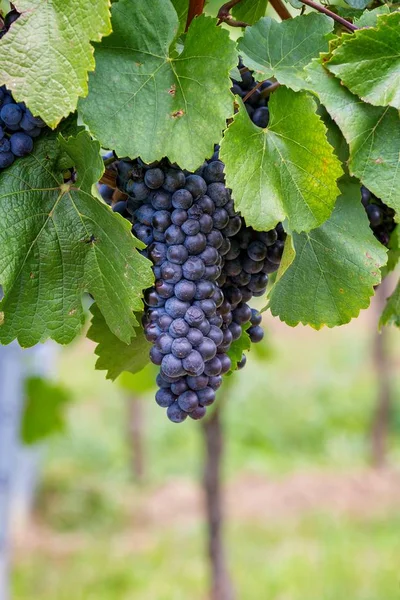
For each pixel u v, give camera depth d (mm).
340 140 1303
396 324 1421
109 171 1278
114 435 8914
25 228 1234
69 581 5812
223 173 1256
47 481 7621
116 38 1225
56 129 1234
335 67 1251
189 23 1312
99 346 1345
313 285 1309
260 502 7059
